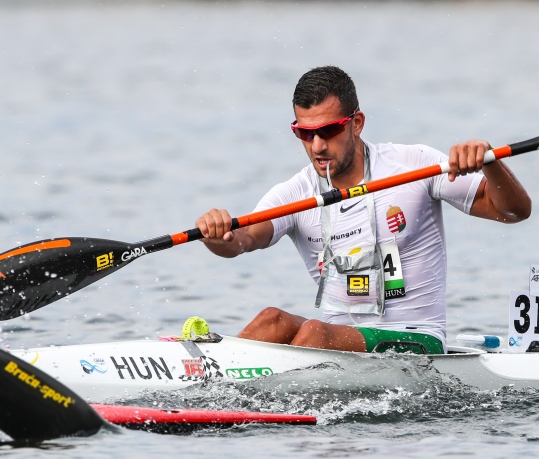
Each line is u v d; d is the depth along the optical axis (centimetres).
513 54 15075
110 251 2094
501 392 2067
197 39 18238
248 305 3147
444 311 2214
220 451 1605
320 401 1952
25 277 2062
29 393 1585
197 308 3081
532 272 2217
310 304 3191
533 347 2219
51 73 12275
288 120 8700
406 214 2141
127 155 6750
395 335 2109
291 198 2200
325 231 2167
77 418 1631
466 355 2094
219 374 1997
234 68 12912
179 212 4731
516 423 1833
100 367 1945
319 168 2091
